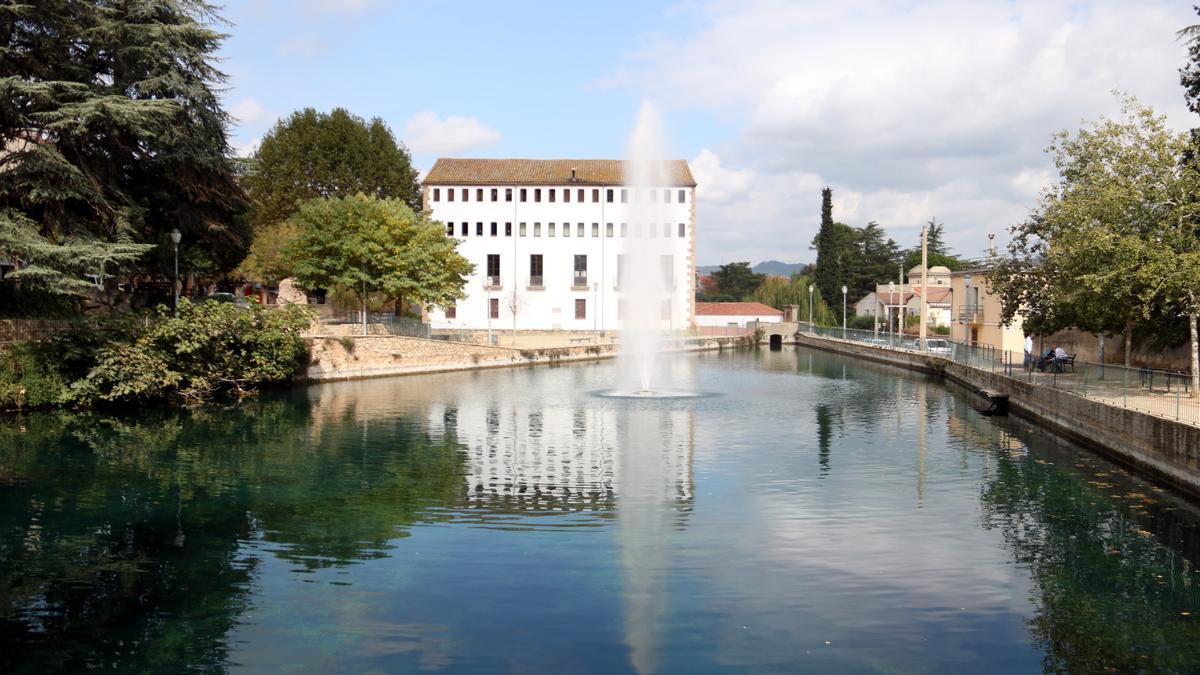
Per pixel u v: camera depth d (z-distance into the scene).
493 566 11.87
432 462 19.64
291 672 8.59
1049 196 30.38
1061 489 16.73
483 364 52.50
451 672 8.57
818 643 9.27
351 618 9.98
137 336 30.69
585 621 9.85
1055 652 9.08
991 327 50.38
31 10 26.92
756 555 12.35
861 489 16.73
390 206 51.88
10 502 15.81
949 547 12.82
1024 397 28.09
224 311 33.06
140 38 29.73
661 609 10.21
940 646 9.23
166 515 14.80
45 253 25.08
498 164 82.44
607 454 20.67
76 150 29.00
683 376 46.25
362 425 25.88
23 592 10.95
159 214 34.75
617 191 78.38
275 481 17.58
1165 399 18.22
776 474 18.20
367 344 44.62
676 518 14.48
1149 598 10.69
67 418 27.38
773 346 86.81
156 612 10.24
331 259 47.19
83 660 8.92
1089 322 29.09
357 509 15.16
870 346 62.31
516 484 17.23
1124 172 24.12
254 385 35.78
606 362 59.94
